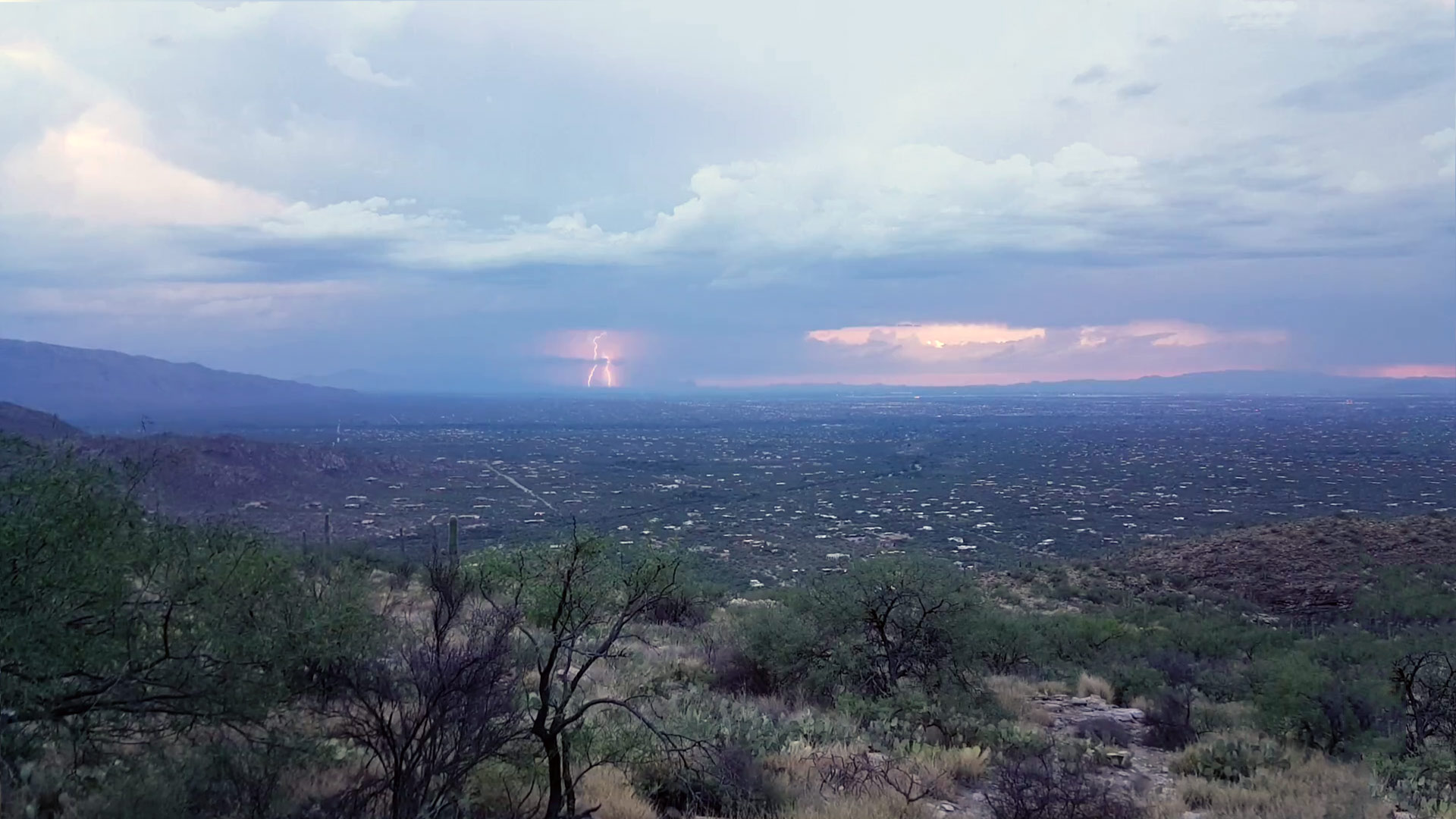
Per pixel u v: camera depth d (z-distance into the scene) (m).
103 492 6.46
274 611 6.70
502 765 6.75
